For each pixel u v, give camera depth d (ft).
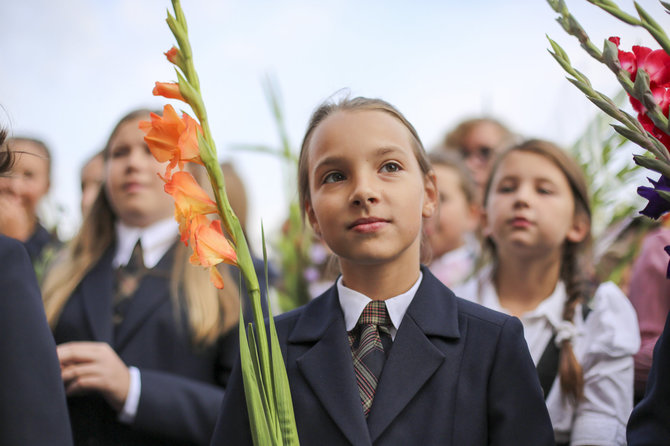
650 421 3.72
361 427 3.98
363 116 4.14
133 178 7.16
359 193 3.94
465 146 11.49
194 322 6.72
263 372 3.51
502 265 7.09
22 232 10.84
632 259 8.29
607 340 6.33
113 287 7.06
